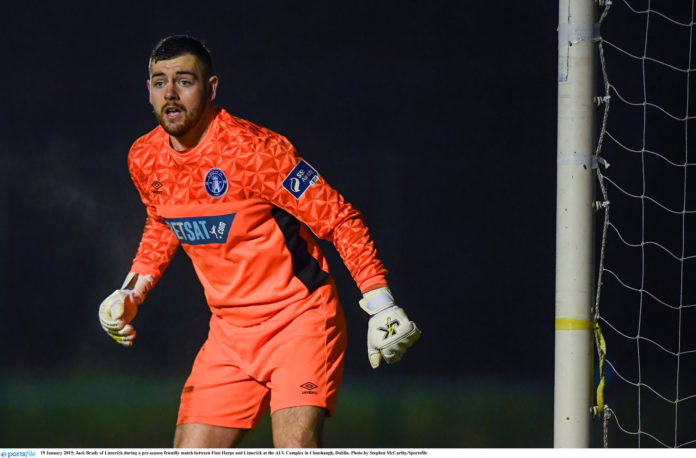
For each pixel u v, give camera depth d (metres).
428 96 38.72
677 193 36.66
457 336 38.00
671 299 36.44
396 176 38.88
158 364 37.31
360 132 38.94
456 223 38.75
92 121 38.84
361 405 30.92
